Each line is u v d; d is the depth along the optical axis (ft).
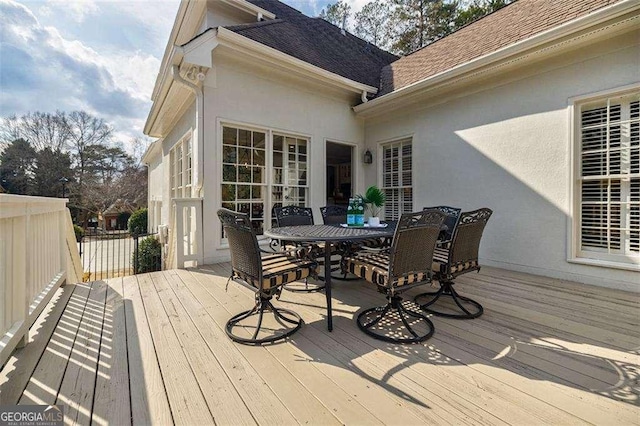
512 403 5.01
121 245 39.42
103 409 4.91
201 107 14.73
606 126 11.75
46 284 9.30
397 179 20.57
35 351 6.74
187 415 4.79
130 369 6.06
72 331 7.75
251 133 16.71
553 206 12.95
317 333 7.74
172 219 16.51
